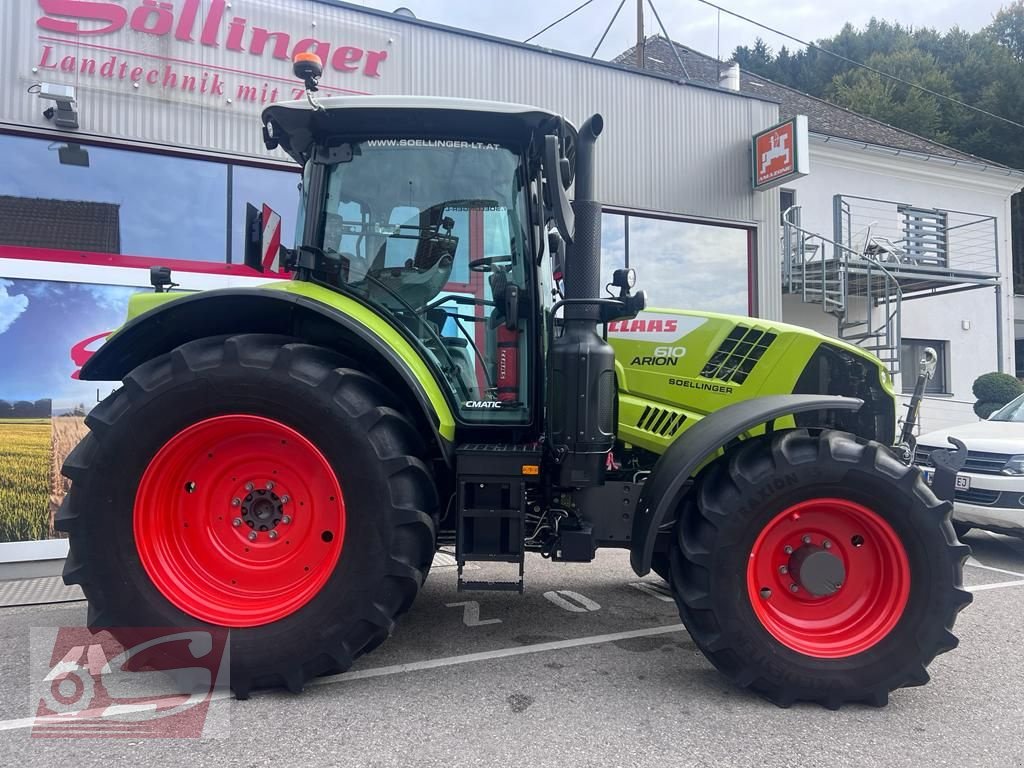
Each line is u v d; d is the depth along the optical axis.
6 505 5.11
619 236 8.02
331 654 2.58
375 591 2.57
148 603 2.58
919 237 13.45
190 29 5.90
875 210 13.13
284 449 2.69
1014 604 4.04
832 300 10.62
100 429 2.61
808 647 2.61
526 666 2.98
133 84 5.74
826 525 2.71
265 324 2.92
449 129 3.02
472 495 2.83
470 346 3.06
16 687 2.77
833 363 3.26
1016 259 28.23
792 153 7.99
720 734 2.37
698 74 14.81
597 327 3.35
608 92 7.86
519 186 3.03
